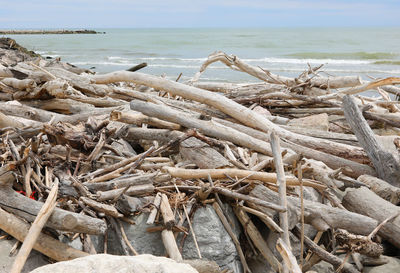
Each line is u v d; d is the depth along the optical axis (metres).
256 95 7.67
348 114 5.76
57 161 4.63
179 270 2.44
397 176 5.10
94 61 32.28
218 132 5.25
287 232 3.62
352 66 29.50
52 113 6.41
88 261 2.45
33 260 3.52
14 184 4.16
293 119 6.75
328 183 4.55
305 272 4.16
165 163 4.73
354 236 4.11
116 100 7.12
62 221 3.34
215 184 4.23
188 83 9.10
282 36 80.75
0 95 7.17
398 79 6.23
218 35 91.25
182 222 3.90
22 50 17.81
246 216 4.20
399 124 6.75
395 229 4.31
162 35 95.31
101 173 4.45
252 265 4.26
